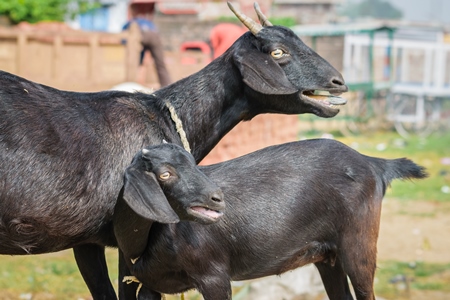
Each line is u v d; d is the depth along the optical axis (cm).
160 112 593
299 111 600
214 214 500
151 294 580
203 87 607
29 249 553
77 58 1185
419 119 2458
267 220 573
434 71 2603
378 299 824
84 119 559
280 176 584
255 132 1247
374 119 2369
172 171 499
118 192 556
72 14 1881
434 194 1464
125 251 550
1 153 526
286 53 589
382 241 1124
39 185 533
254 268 584
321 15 3466
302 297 824
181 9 2811
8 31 1152
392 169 618
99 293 605
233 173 582
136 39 1190
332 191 587
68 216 544
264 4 2530
